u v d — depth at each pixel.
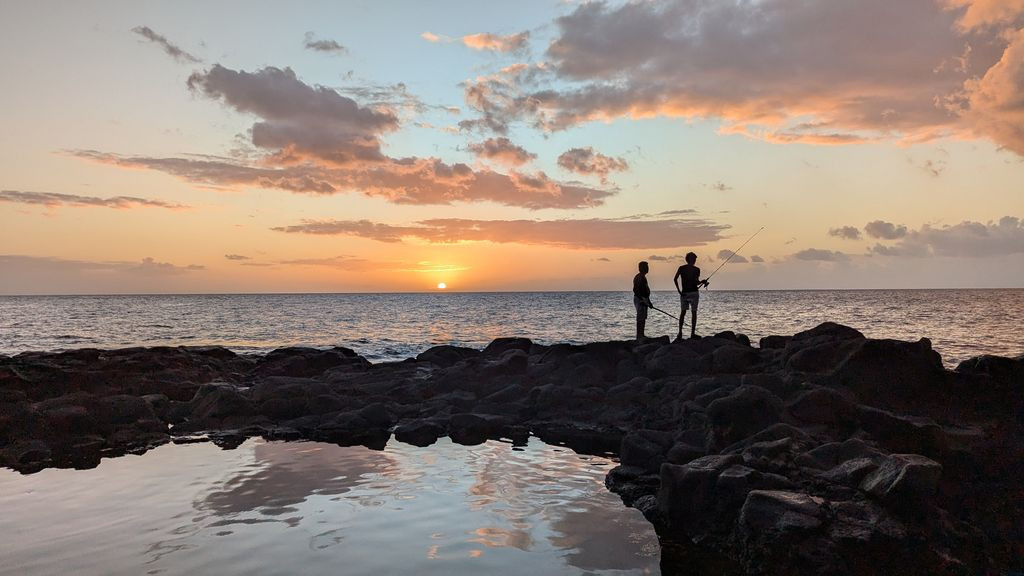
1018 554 6.33
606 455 9.90
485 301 139.50
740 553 6.00
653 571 5.39
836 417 8.66
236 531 6.06
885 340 10.37
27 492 7.55
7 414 10.94
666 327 45.72
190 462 9.21
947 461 7.69
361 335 41.28
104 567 5.15
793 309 76.62
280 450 10.12
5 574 5.02
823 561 5.52
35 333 42.34
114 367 16.97
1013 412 9.28
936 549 5.72
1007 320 51.94
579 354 15.68
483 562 5.34
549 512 6.89
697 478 6.81
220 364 19.38
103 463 9.17
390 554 5.47
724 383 11.41
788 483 6.64
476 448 10.36
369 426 12.33
